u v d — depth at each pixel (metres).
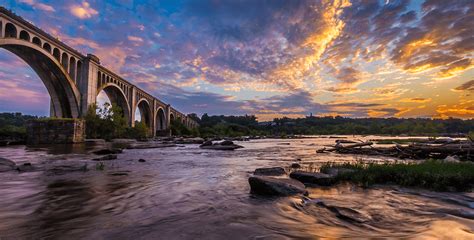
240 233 4.45
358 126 186.25
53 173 11.20
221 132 130.25
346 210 5.84
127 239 4.15
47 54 41.56
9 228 4.64
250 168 13.76
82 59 53.53
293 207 6.17
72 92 50.59
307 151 29.75
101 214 5.51
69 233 4.41
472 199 7.15
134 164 15.15
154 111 103.25
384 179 9.93
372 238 4.28
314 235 4.41
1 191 7.64
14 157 18.58
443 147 19.75
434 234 4.47
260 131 172.25
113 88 66.69
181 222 5.02
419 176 9.48
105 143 41.66
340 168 11.81
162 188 8.29
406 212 5.89
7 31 36.72
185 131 113.94
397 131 155.88
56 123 39.66
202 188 8.37
